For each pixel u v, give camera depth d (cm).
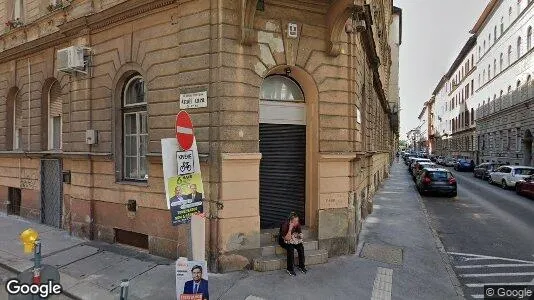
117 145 946
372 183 1644
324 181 848
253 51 770
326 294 655
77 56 971
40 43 1170
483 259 889
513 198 1942
